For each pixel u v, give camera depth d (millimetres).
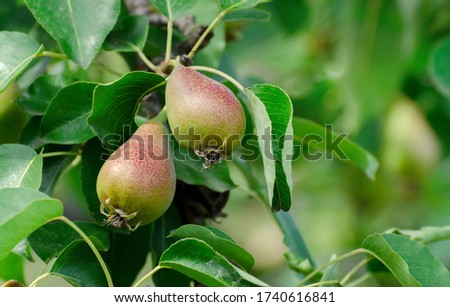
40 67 849
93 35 743
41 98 794
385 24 1137
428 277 732
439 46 1089
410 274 722
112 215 696
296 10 1188
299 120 861
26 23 896
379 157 1223
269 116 699
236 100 704
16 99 794
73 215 1195
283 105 692
